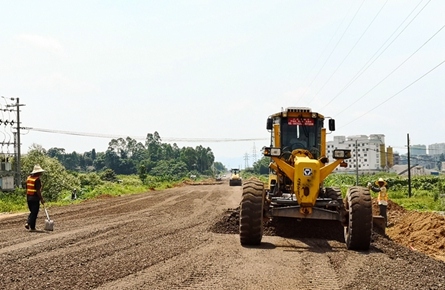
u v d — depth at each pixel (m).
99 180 68.88
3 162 37.81
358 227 10.46
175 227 14.30
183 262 8.59
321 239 12.51
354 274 7.89
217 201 28.70
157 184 67.69
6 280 7.16
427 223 17.45
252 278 7.41
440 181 54.03
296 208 10.96
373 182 62.50
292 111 13.19
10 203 29.88
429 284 7.32
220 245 10.77
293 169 11.34
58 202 31.17
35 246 10.55
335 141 150.88
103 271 7.79
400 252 10.70
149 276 7.43
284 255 9.70
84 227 14.57
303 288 6.88
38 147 40.50
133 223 15.66
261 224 10.83
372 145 151.50
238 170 73.88
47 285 6.84
